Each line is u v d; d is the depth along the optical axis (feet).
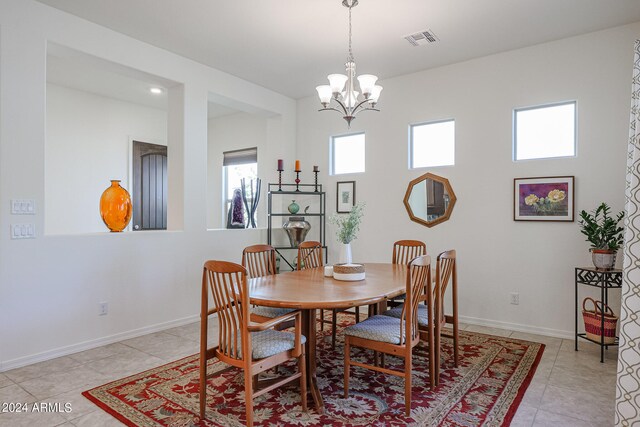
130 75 12.25
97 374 8.99
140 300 11.94
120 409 7.40
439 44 12.17
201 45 12.19
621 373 6.07
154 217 19.34
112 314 11.25
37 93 9.64
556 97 11.96
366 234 15.64
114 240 11.32
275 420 7.02
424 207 14.25
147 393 8.05
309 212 17.31
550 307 12.05
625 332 6.05
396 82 14.99
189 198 13.25
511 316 12.69
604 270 10.07
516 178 12.59
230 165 20.93
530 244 12.37
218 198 21.35
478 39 11.82
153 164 19.33
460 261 13.58
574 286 11.69
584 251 11.54
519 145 12.81
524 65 12.47
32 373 9.00
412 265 7.32
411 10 10.07
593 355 10.27
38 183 9.67
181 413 7.27
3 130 9.06
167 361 9.83
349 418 7.09
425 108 14.33
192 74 13.32
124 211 12.03
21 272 9.39
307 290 7.90
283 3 9.76
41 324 9.75
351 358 10.19
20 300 9.37
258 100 15.93
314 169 16.30
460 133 13.61
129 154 18.34
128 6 9.89
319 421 6.98
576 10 10.12
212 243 14.05
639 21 10.77
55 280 10.02
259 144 19.74
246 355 6.44
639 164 6.08
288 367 9.61
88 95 16.88
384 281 8.97
